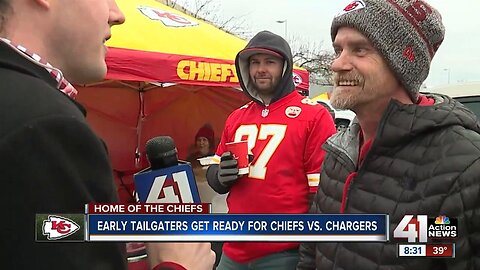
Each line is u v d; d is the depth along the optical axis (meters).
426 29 1.50
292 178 2.53
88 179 0.75
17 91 0.74
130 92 6.70
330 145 1.70
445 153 1.33
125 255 0.85
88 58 0.94
